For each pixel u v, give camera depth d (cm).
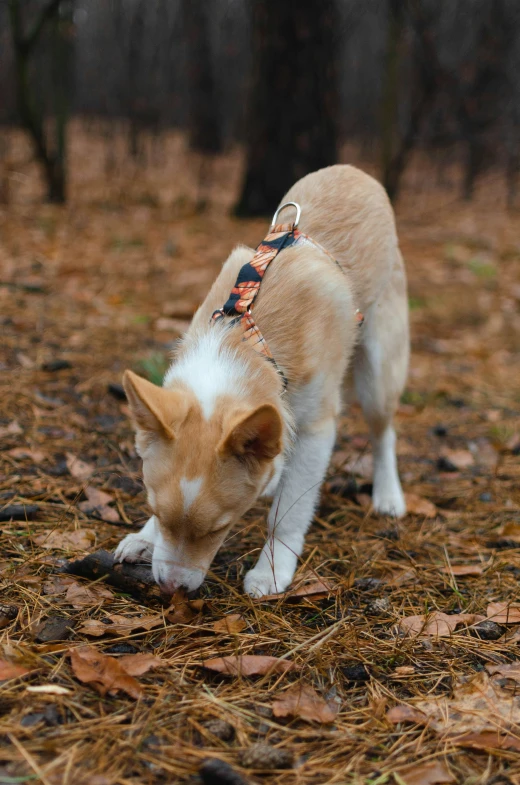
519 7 489
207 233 328
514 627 122
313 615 122
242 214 357
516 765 102
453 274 317
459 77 456
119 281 250
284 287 129
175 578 114
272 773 98
